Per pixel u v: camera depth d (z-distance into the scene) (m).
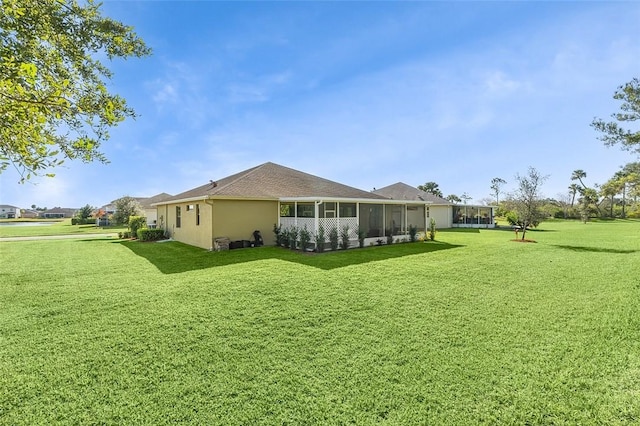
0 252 13.24
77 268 9.49
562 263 10.11
